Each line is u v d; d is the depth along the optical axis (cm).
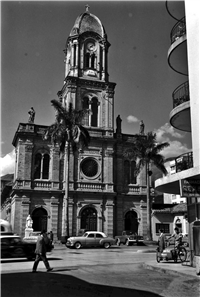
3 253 1930
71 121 4003
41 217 4647
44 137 4225
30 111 4869
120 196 5062
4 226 2877
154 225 4847
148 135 4306
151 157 4231
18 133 4741
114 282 1232
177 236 1919
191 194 1405
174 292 1052
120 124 5344
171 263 1734
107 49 5522
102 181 4969
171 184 1684
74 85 5131
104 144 5100
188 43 1639
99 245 3375
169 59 1930
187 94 1895
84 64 5322
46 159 4856
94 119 5197
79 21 5416
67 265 1783
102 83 5259
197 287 1128
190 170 1441
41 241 1509
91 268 1631
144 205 5138
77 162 4912
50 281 1249
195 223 1390
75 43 5328
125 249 3244
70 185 4772
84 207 4781
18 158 4719
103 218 4850
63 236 3781
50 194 4709
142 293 1038
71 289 1097
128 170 5259
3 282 1227
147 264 1684
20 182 4638
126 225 5059
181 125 1975
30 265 1777
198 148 1509
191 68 1602
